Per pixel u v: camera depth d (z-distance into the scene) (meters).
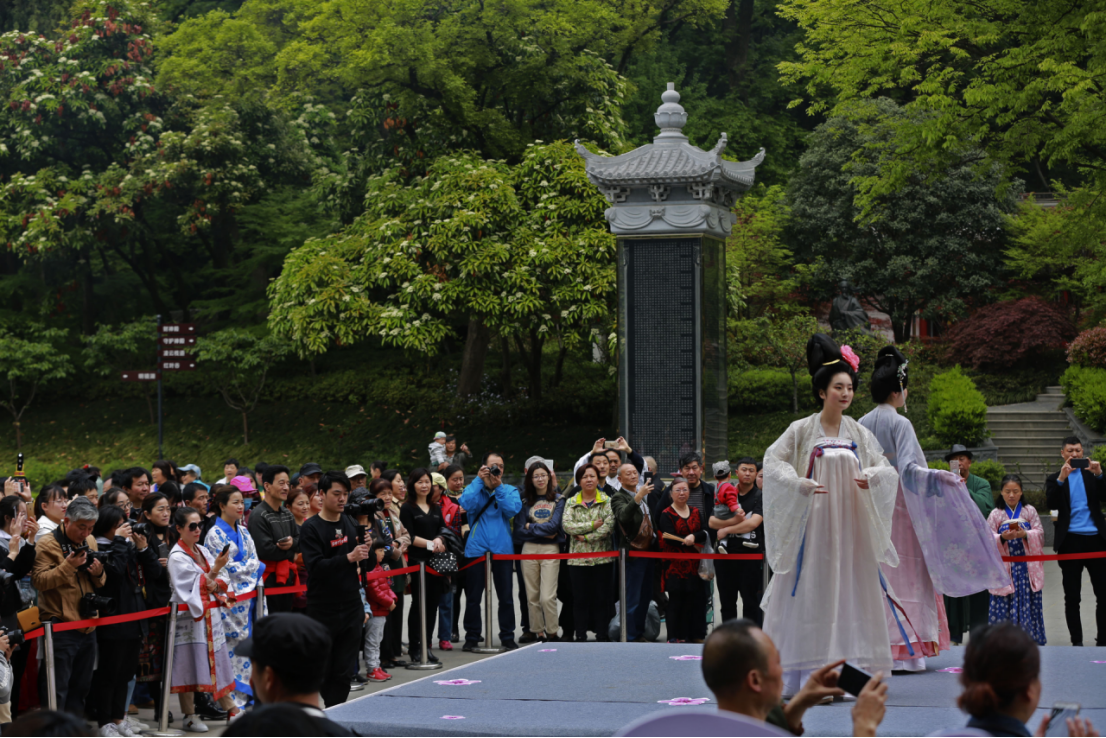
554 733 4.80
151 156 26.44
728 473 10.03
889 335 28.61
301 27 22.25
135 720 7.60
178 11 34.34
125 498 8.27
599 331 22.08
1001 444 21.39
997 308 24.97
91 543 7.21
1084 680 5.39
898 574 5.81
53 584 6.93
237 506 8.08
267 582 8.52
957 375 22.52
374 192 22.31
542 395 25.17
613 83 23.80
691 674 6.11
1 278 30.16
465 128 23.23
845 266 26.17
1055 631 10.89
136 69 27.88
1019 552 9.87
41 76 26.56
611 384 24.61
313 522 7.33
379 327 20.44
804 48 17.41
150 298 31.81
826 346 5.62
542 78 22.47
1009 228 25.30
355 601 7.28
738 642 3.31
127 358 28.55
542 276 20.41
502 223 20.62
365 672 9.12
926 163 16.88
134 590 7.38
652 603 10.23
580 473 10.43
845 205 26.19
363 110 23.70
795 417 23.88
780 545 5.32
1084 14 14.57
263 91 26.50
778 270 26.86
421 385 26.66
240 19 25.20
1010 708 3.25
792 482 5.31
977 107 15.45
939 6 15.42
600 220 20.45
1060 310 25.16
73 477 9.48
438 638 11.08
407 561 9.86
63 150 28.20
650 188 12.41
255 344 25.20
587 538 10.09
